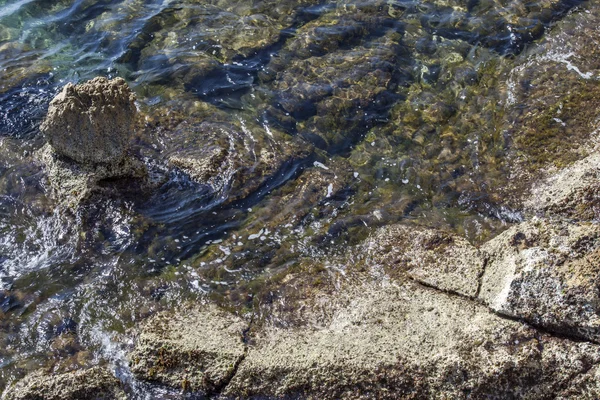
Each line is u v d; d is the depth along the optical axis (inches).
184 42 276.5
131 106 228.2
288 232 225.6
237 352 198.7
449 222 227.0
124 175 233.0
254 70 267.4
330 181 237.0
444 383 191.6
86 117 224.7
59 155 234.4
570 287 195.9
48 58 272.8
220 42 276.4
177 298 212.2
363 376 192.7
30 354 203.0
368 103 256.5
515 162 237.3
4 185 233.6
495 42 273.9
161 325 205.3
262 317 207.9
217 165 238.1
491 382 190.5
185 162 238.5
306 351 197.8
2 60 271.0
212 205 231.0
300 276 215.3
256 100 258.4
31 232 224.2
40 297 212.7
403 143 246.2
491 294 204.5
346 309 206.1
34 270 217.6
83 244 221.8
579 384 189.5
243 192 233.9
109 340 204.7
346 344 197.8
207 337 202.2
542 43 272.5
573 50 268.4
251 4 291.7
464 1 289.1
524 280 199.2
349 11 287.6
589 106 248.8
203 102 257.6
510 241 210.1
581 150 236.7
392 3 290.4
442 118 252.1
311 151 245.0
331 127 250.8
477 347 194.4
